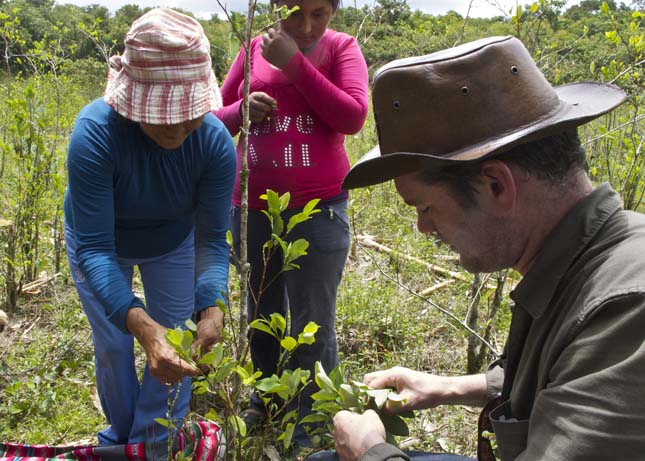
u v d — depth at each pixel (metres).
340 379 2.02
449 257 5.31
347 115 2.77
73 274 2.77
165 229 2.71
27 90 4.66
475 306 3.60
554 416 1.33
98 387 2.92
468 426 3.22
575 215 1.45
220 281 2.52
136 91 2.19
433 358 3.88
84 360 3.85
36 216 4.80
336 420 1.76
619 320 1.28
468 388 1.98
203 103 2.22
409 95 1.50
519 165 1.44
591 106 1.54
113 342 2.76
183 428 2.90
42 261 4.86
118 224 2.63
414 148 1.53
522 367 1.59
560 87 1.77
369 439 1.67
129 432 2.96
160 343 2.24
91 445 3.00
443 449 3.05
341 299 4.36
